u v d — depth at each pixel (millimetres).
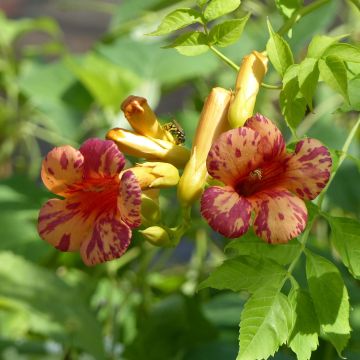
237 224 653
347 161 1093
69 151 691
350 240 691
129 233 677
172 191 1067
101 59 1146
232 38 716
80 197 702
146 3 1149
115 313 1079
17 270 1047
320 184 670
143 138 717
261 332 666
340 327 676
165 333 1039
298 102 699
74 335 1025
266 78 1097
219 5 705
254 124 672
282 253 694
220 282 679
